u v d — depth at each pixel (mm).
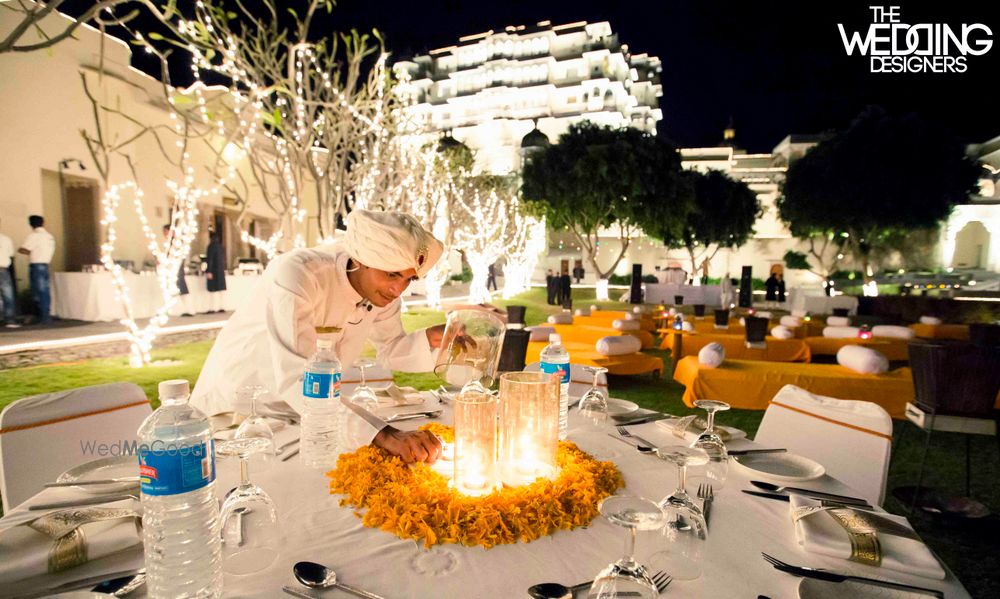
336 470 1654
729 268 40344
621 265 41188
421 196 11766
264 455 1829
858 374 5148
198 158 14586
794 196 24047
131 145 12320
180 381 1189
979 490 3883
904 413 4832
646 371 6844
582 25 53375
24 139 10188
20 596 1030
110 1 2844
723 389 5199
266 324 1898
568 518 1397
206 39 6242
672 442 2143
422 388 5902
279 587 1104
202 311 11930
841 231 24094
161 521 1107
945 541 3080
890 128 21672
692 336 7535
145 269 12148
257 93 6820
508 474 1553
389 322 2543
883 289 27875
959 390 3674
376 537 1314
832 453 2281
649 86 65500
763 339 7367
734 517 1497
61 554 1120
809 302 15250
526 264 29766
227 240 17516
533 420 1533
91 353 7527
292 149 7641
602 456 1945
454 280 31125
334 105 7824
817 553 1288
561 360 2115
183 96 6512
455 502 1394
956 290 23109
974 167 21500
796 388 2543
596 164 18219
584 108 51906
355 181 9008
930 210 21219
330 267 2105
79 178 11438
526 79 54469
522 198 21172
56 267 11469
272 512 1358
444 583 1133
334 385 1738
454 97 57188
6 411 1924
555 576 1169
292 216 7707
